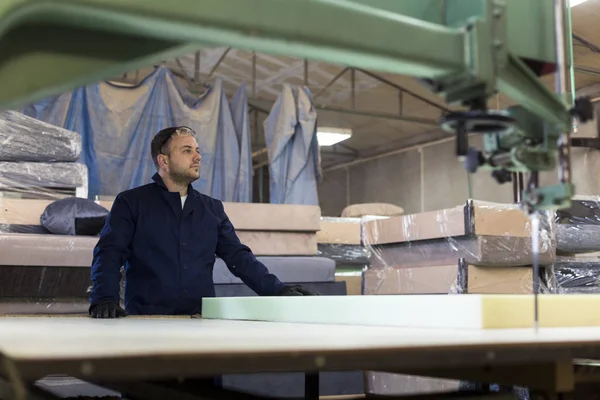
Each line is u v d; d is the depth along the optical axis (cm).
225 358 52
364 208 611
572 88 95
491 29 75
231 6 60
